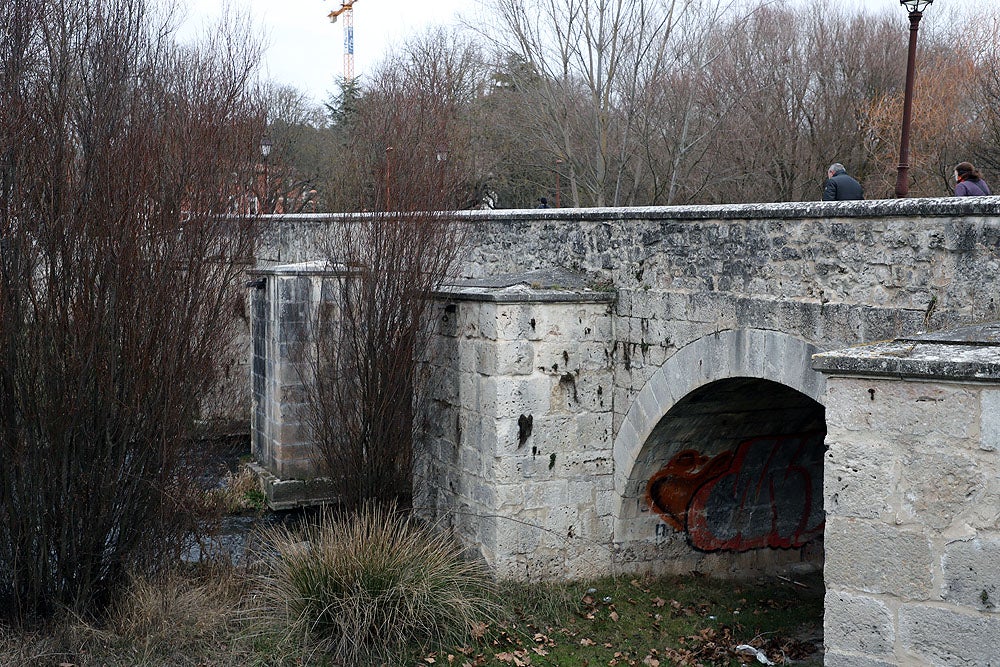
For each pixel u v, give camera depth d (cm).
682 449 923
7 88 741
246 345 1527
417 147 1040
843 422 438
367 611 780
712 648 830
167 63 848
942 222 612
